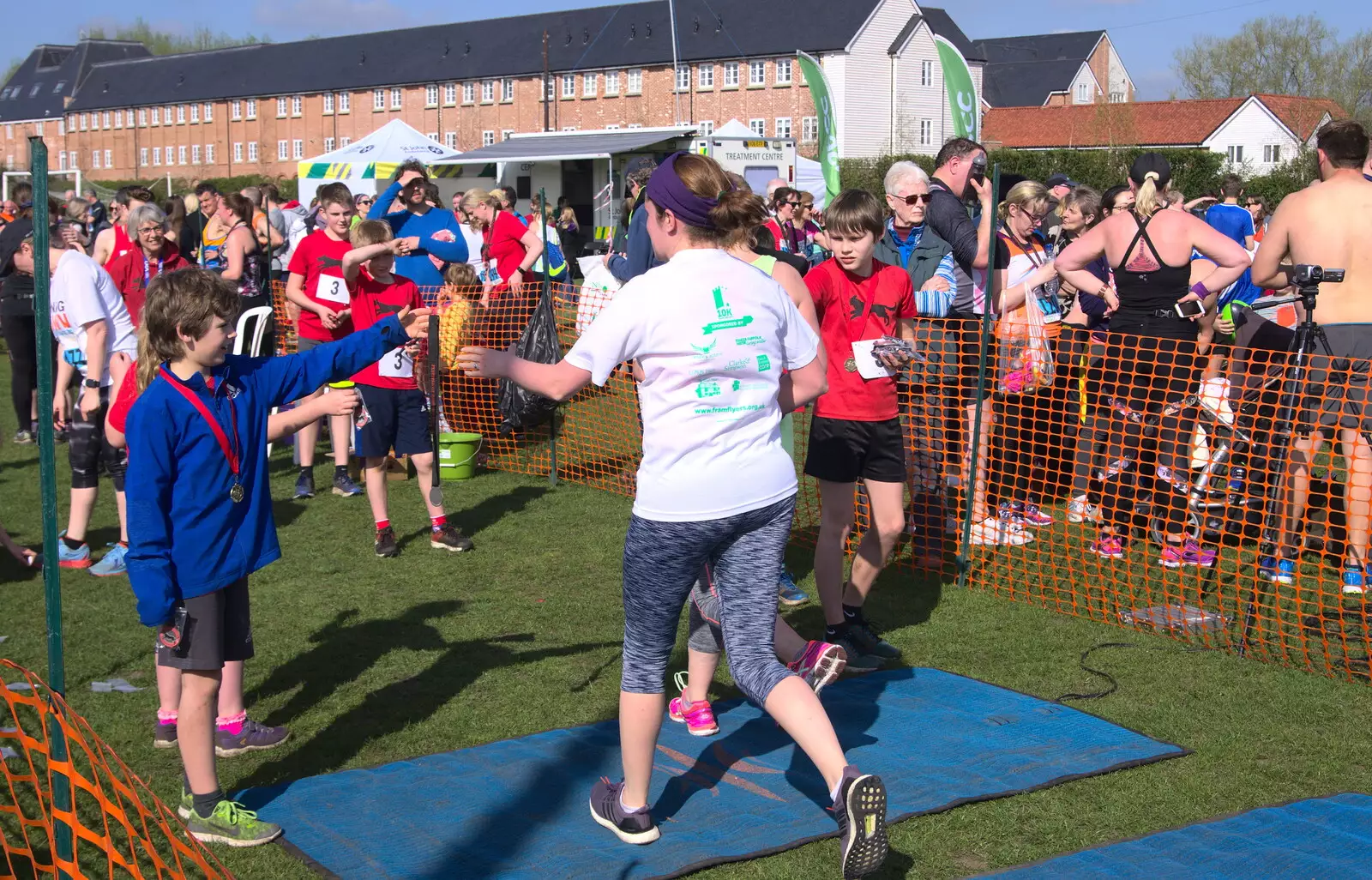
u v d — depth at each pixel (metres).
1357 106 54.72
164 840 3.43
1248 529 6.63
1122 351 6.27
